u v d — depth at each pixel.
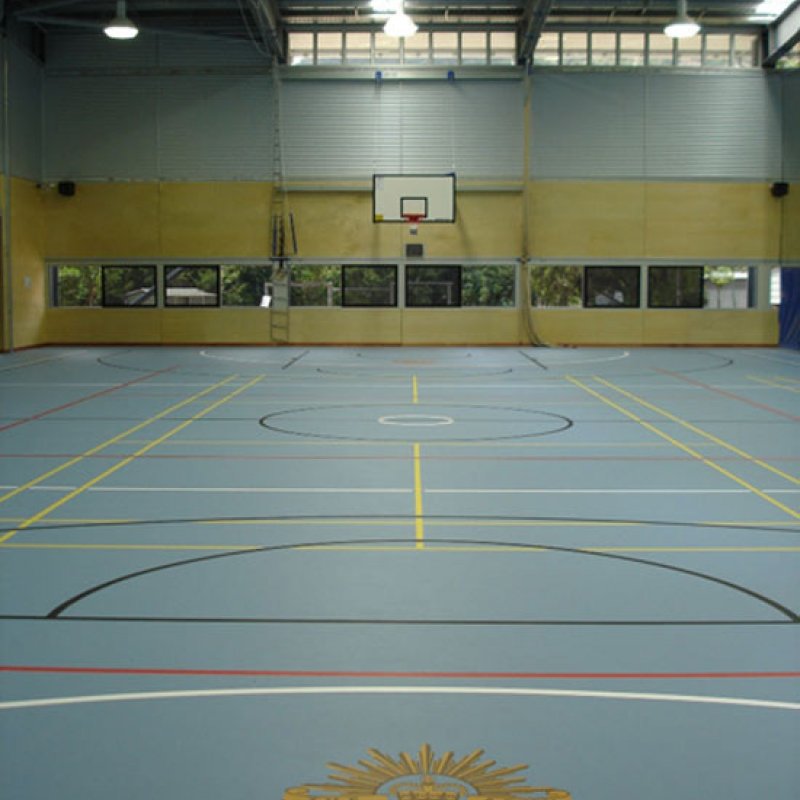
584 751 3.93
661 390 16.67
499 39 25.59
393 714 4.27
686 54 25.70
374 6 24.44
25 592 5.98
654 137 25.75
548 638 5.21
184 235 26.00
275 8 24.34
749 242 25.97
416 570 6.48
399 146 25.67
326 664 4.84
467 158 25.69
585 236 25.94
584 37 25.61
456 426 12.70
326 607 5.73
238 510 8.15
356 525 7.67
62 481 9.30
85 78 25.67
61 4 23.22
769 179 25.86
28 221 25.11
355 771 3.77
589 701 4.40
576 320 26.22
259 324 26.23
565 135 25.70
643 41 25.64
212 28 25.39
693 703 4.38
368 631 5.32
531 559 6.75
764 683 4.60
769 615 5.59
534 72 25.56
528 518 7.91
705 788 3.64
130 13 25.23
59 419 13.27
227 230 25.98
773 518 7.93
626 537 7.32
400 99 25.58
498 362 21.73
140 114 25.73
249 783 3.68
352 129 25.66
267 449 11.04
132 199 25.94
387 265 26.08
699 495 8.77
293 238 25.92
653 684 4.59
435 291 26.19
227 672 4.74
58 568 6.49
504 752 3.92
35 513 8.02
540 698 4.44
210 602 5.81
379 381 17.89
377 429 12.45
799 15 24.02
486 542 7.18
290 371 19.69
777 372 19.73
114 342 26.25
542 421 13.16
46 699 4.41
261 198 25.88
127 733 4.08
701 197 25.88
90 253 26.06
